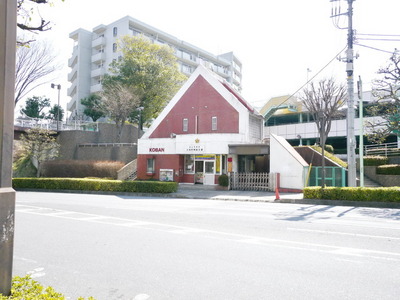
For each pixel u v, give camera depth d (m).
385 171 20.95
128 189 21.77
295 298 4.00
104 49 51.84
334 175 20.14
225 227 8.59
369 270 5.02
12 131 2.84
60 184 24.59
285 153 20.78
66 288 4.43
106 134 37.12
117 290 4.35
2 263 2.71
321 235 7.50
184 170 26.61
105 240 7.18
